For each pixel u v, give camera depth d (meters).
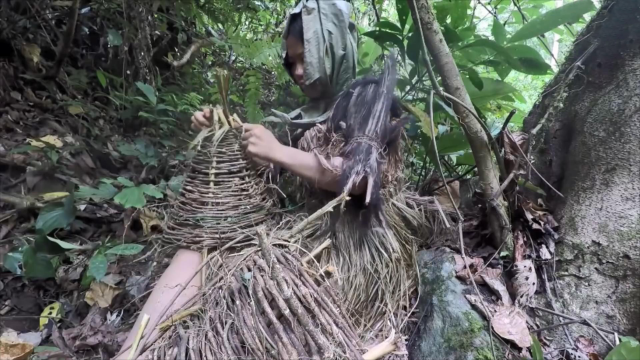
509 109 2.24
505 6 2.14
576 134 1.52
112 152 2.11
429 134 1.49
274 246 1.29
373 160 1.31
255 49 2.15
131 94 2.36
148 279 1.57
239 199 1.39
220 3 2.61
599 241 1.34
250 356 1.02
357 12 2.77
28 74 2.33
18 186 1.82
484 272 1.39
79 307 1.54
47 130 2.13
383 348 1.13
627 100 1.40
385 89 1.40
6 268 1.58
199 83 2.71
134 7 2.39
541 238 1.45
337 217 1.41
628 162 1.37
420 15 1.40
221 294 1.16
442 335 1.24
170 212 1.46
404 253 1.48
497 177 1.50
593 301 1.29
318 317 1.09
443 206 1.80
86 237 1.77
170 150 2.18
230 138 1.42
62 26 2.65
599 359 1.19
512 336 1.19
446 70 1.42
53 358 1.29
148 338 1.09
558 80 1.67
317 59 1.46
